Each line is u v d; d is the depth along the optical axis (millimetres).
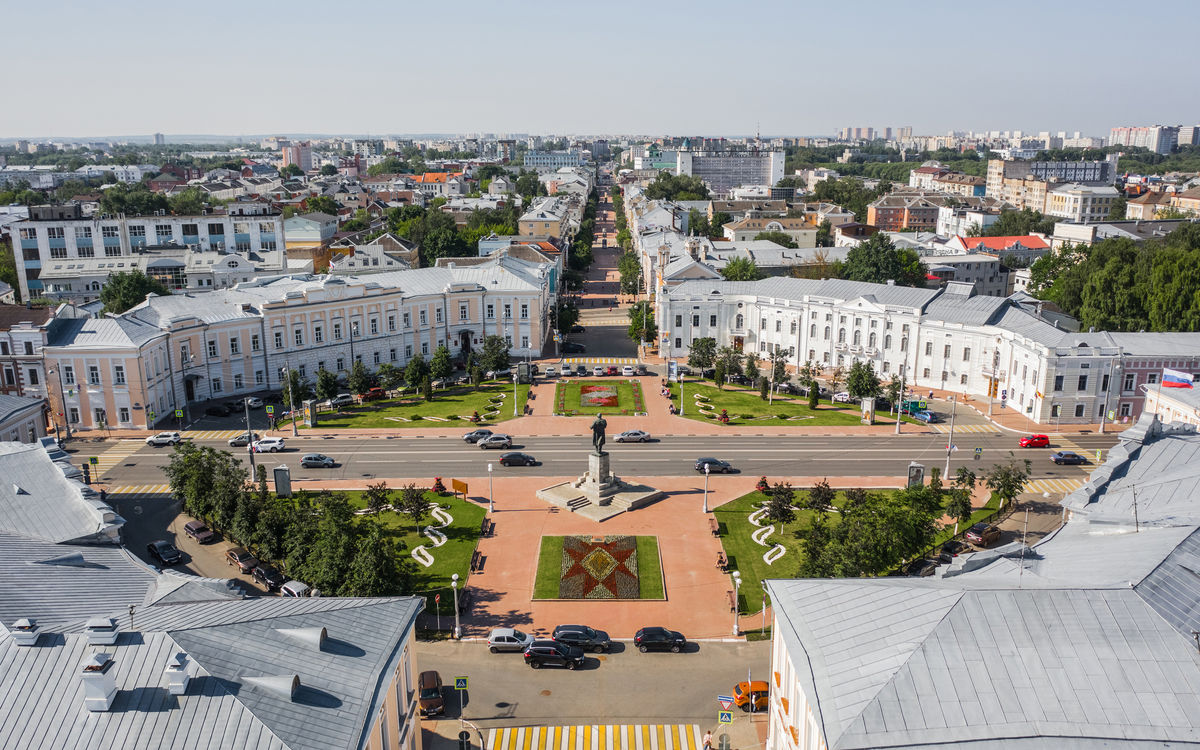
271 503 87438
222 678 41031
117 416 131000
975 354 151875
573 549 90938
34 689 40000
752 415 141250
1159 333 138625
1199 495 59156
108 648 41906
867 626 46250
